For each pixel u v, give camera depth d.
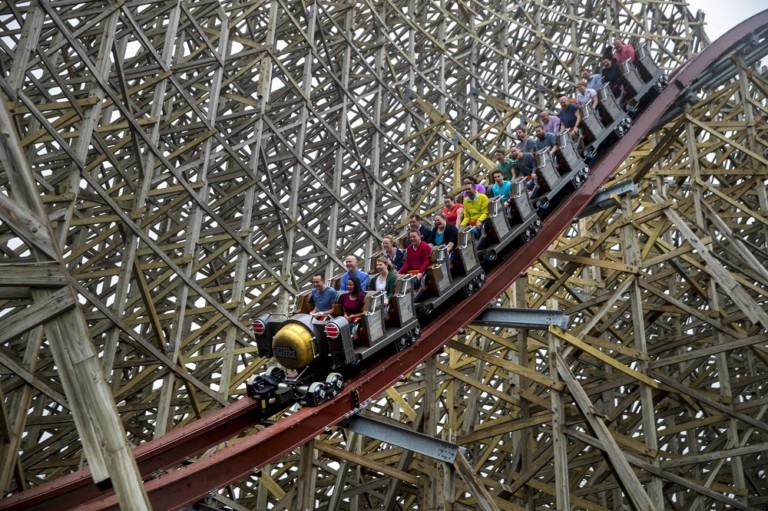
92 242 16.44
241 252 19.70
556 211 18.41
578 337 16.50
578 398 14.80
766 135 25.73
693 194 20.98
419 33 28.23
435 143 29.47
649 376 16.59
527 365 17.89
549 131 19.86
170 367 16.86
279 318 14.20
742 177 25.69
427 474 15.27
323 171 26.28
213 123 19.34
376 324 14.12
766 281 18.77
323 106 27.73
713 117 24.45
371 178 24.80
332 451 15.08
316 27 25.88
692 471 20.52
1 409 11.43
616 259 22.02
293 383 13.41
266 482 16.89
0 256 16.92
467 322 15.98
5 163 7.86
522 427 15.55
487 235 16.98
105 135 20.16
